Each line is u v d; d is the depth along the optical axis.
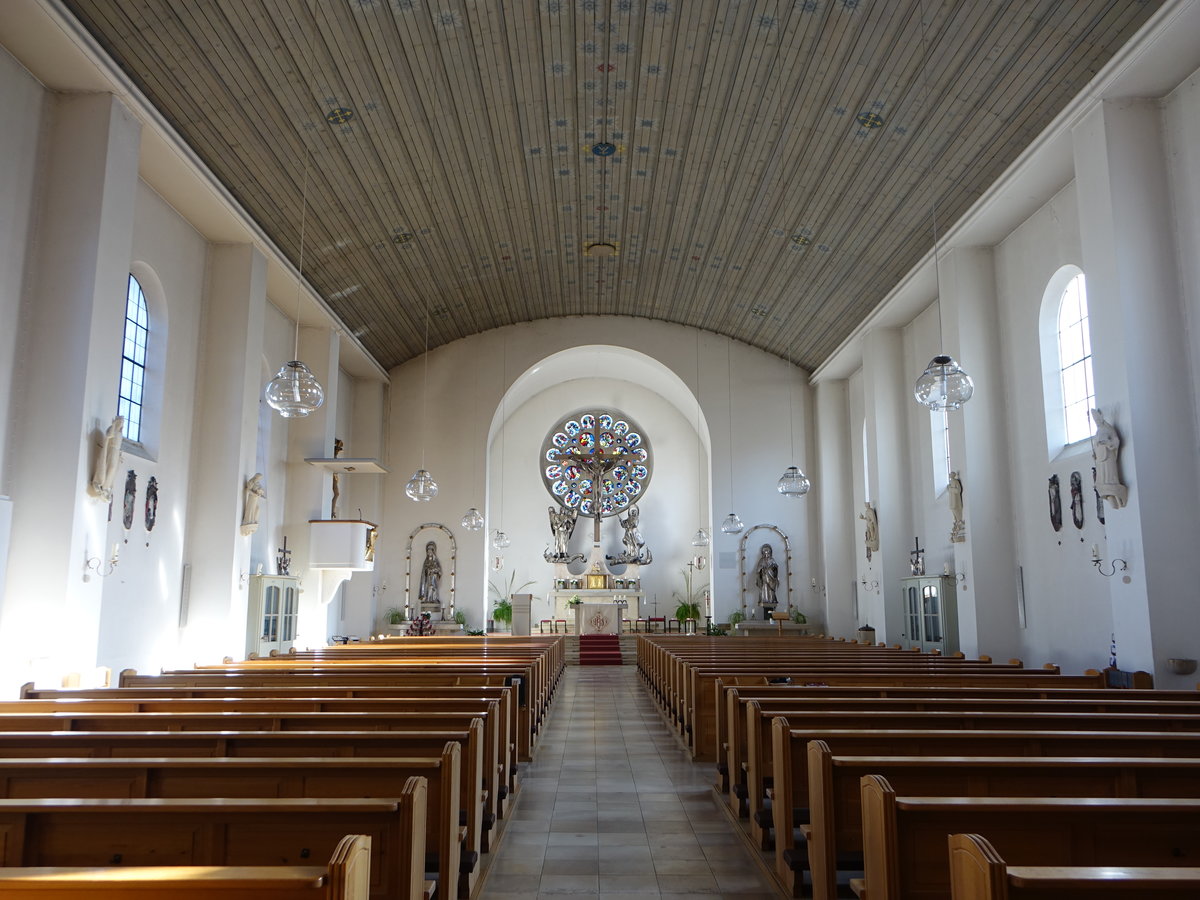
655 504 29.14
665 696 13.06
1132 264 10.41
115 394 10.40
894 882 3.27
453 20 11.80
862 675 9.45
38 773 4.14
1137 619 9.98
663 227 18.84
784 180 15.71
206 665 12.25
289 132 13.07
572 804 7.37
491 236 18.84
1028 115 11.88
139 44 10.40
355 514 23.45
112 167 10.38
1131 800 3.24
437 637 20.23
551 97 13.83
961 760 4.22
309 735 5.12
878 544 19.22
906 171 14.19
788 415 25.17
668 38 12.45
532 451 29.52
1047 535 13.67
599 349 25.47
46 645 9.32
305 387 10.17
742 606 24.47
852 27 11.45
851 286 18.95
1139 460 10.05
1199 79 10.13
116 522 11.60
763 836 5.98
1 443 9.46
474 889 5.21
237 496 14.00
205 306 14.48
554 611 27.69
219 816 3.33
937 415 17.92
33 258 10.00
